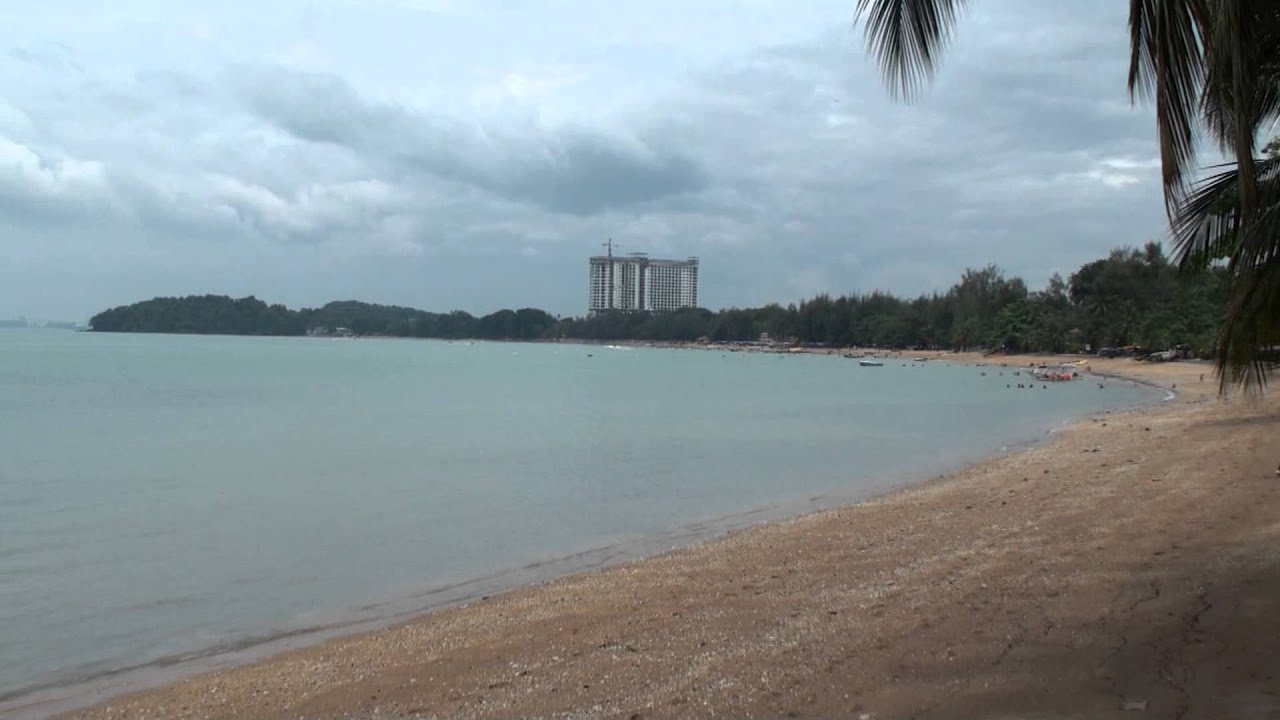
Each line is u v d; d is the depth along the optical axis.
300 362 120.81
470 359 152.75
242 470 26.72
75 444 34.00
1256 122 8.45
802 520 15.90
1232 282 8.23
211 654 9.84
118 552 15.52
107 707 8.07
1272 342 8.34
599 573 12.65
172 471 26.58
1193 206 8.88
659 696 6.88
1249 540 10.33
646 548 14.89
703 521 17.47
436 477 24.94
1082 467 20.00
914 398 60.94
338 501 20.91
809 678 6.89
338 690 7.91
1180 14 5.77
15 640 10.54
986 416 44.41
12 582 13.42
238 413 48.84
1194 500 13.73
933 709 5.93
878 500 17.69
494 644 9.07
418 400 60.03
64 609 11.88
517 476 24.97
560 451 31.25
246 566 14.39
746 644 8.12
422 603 11.76
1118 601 8.21
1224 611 7.51
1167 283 101.44
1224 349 8.50
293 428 40.38
